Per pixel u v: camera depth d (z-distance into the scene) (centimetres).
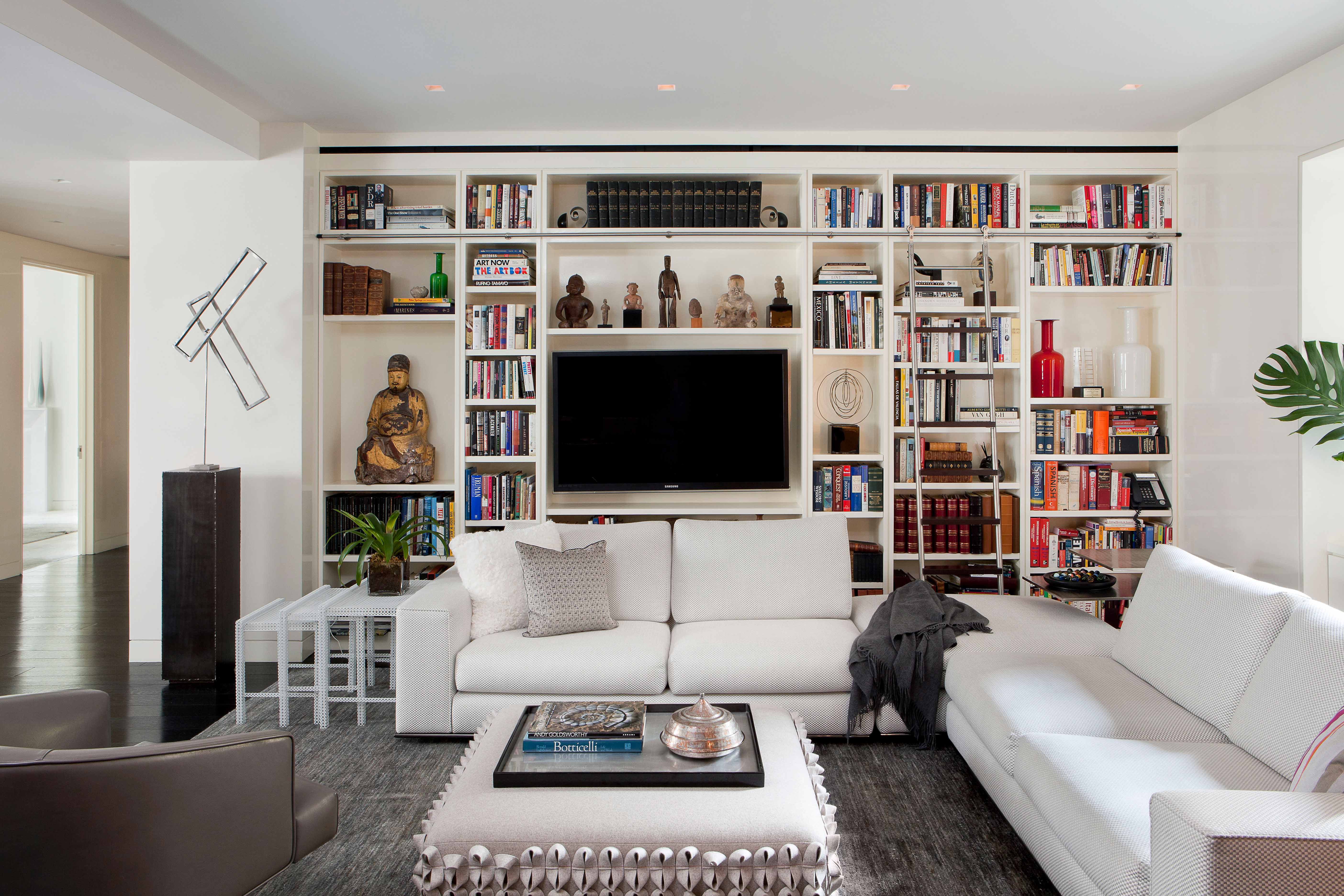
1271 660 198
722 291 457
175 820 148
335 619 323
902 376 432
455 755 291
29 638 443
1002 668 256
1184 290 424
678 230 425
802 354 432
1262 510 368
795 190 450
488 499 434
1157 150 427
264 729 316
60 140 373
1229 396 389
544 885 171
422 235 425
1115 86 364
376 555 346
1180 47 324
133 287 406
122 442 706
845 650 296
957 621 297
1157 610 250
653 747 210
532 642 300
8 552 587
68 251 632
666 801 183
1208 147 403
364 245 434
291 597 411
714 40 317
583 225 450
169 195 405
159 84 331
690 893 171
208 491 371
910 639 289
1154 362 448
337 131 420
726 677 288
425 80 354
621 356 433
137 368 407
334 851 225
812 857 171
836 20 301
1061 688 238
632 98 377
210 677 372
